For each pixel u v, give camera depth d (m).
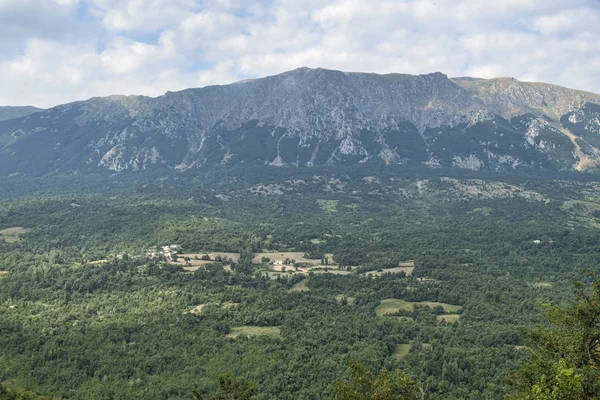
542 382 65.88
